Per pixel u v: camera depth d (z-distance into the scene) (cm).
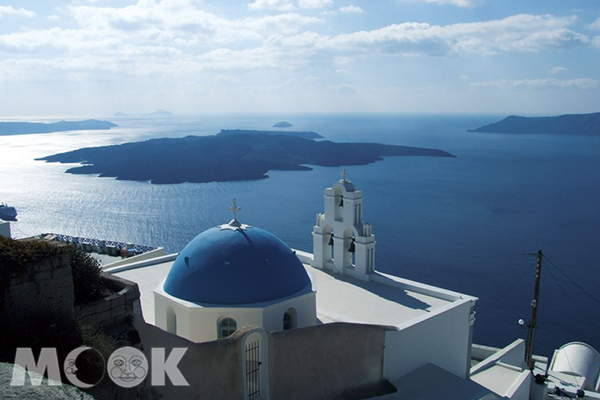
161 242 12031
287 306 1912
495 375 2650
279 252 2023
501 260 10538
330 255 2922
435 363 2283
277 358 1728
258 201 17512
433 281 9100
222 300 1866
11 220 14100
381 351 2039
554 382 3247
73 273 1405
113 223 14075
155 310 2005
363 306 2373
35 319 1224
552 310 7606
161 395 1445
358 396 1955
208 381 1541
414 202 18012
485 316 7350
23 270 1209
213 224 13975
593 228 13825
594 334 6750
